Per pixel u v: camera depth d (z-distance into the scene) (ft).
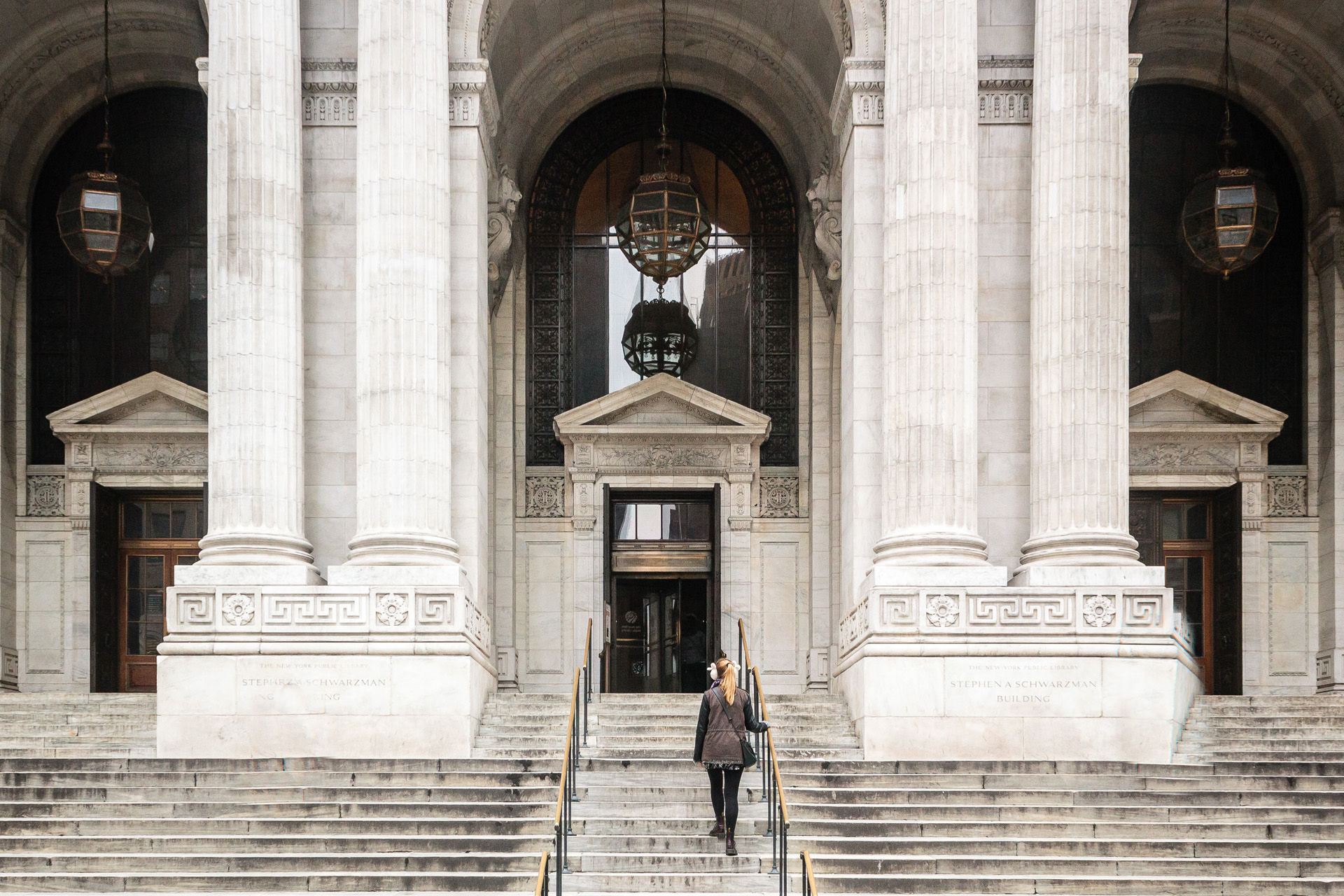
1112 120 68.13
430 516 66.69
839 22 75.25
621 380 95.40
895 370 67.41
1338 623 88.94
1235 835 52.24
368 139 67.97
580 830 52.42
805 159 93.76
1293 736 65.51
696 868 49.26
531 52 86.74
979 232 70.74
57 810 54.13
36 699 71.87
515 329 94.27
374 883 48.16
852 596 69.56
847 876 48.01
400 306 67.00
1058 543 65.98
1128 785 57.26
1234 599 89.45
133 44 91.50
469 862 49.62
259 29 68.23
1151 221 95.09
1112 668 63.52
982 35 71.51
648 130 97.55
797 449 94.38
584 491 92.32
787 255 96.58
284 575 65.46
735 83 95.45
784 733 65.98
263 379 66.95
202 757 63.52
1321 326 92.73
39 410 92.79
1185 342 94.12
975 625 64.03
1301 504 91.86
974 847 50.78
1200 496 92.89
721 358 95.86
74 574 90.48
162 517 92.17
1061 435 66.95
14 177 92.27
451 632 64.69
